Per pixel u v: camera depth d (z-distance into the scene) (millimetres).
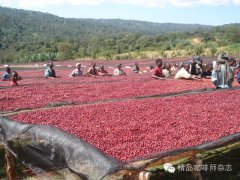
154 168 8750
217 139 8500
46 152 7789
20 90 17328
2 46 118875
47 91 17078
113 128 9422
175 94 15961
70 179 7273
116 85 19094
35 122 10188
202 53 69875
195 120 10367
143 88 18031
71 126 9680
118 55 75625
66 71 37750
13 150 8836
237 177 8703
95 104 13016
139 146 7965
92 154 6688
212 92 16000
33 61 74250
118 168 6246
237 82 22203
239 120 10469
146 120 10312
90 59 73688
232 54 66562
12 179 8977
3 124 9305
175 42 91562
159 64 22109
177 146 8039
